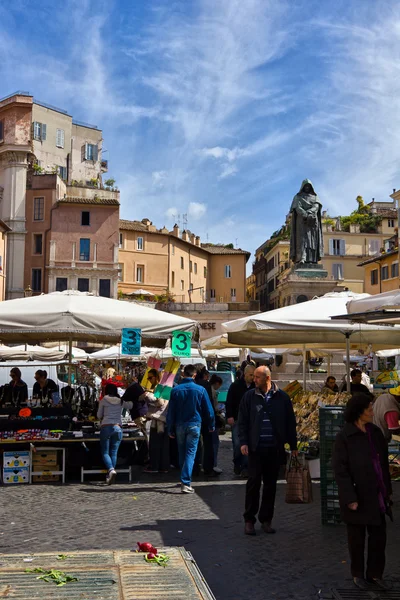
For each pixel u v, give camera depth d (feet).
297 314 43.60
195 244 286.46
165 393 42.98
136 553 19.77
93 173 273.95
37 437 39.29
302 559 23.22
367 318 35.24
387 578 21.08
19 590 16.51
